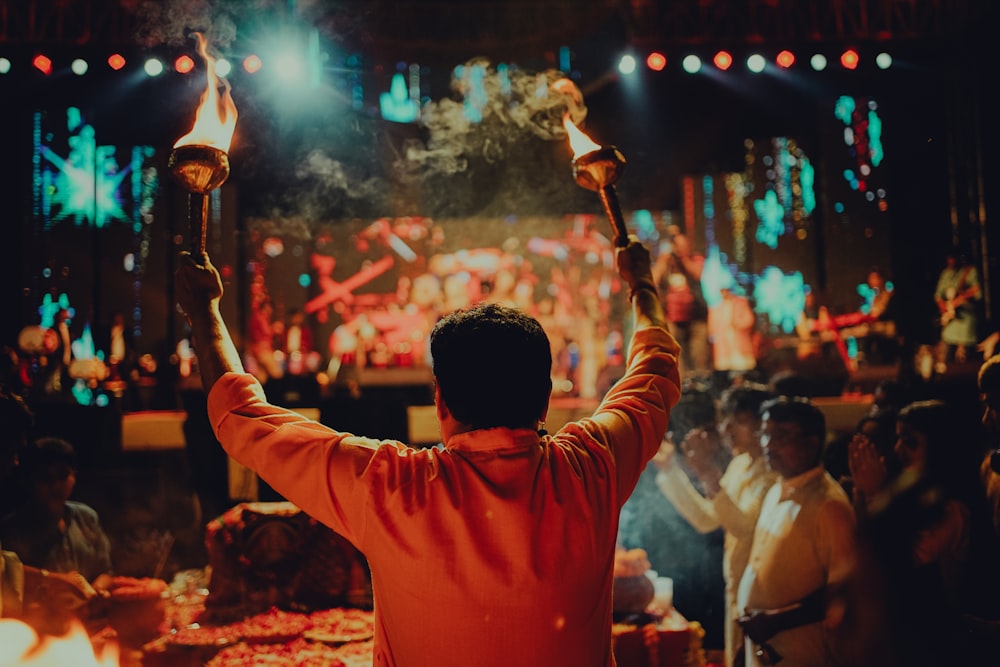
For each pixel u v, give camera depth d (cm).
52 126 965
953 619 225
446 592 112
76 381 799
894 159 1004
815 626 228
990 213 799
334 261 1096
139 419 666
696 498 316
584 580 115
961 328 743
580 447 123
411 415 667
